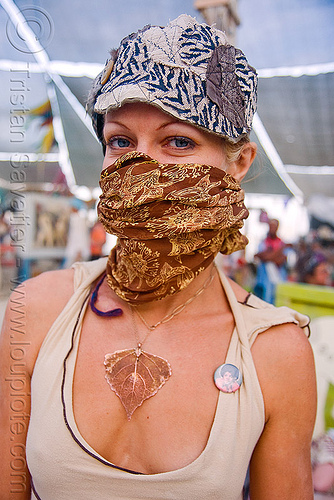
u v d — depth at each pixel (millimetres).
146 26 1045
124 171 1003
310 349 1146
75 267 1245
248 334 1113
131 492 952
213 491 955
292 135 4359
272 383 1079
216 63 1003
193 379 1042
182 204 998
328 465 1994
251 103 1104
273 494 1085
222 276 1235
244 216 1094
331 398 2141
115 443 1012
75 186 5918
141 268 1029
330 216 6645
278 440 1090
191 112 969
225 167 1113
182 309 1136
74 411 1014
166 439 992
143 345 1091
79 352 1074
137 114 997
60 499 979
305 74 3299
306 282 5000
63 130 4520
